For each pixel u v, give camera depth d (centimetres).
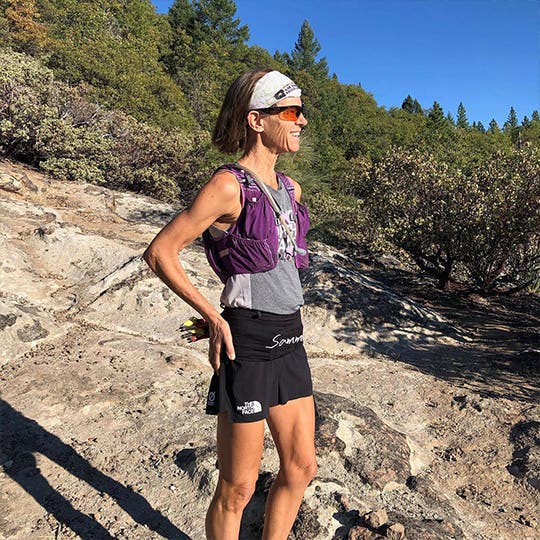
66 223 648
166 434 313
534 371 460
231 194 162
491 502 285
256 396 169
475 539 251
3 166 896
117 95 1848
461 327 609
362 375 432
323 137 4612
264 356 170
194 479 272
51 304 473
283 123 172
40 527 240
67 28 3045
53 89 1166
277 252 169
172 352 417
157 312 488
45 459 286
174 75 3653
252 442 173
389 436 319
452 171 815
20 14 2552
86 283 516
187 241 164
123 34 3947
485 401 385
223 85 3700
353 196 1277
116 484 271
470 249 739
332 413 327
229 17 6450
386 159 855
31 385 352
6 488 263
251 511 245
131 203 875
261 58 6175
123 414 333
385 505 266
